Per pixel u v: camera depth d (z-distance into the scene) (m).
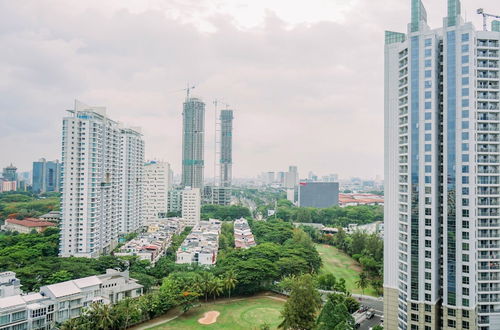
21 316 124.38
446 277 116.31
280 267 188.00
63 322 127.88
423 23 120.69
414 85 120.44
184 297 154.25
